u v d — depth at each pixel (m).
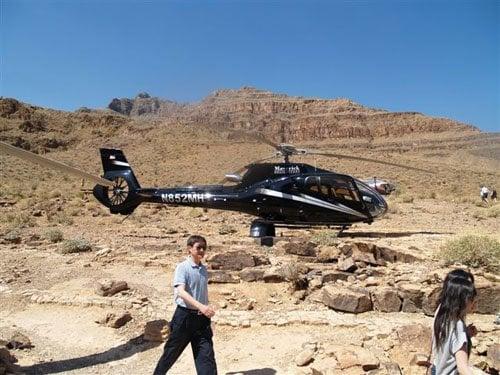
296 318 8.62
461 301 4.11
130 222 25.22
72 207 31.52
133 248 16.03
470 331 4.54
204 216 28.20
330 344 7.36
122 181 20.12
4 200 36.09
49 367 7.19
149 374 6.98
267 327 8.45
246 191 16.95
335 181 16.50
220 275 10.69
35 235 18.53
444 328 4.13
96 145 141.75
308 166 16.91
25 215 25.80
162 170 102.06
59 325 8.91
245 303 9.46
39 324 8.97
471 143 199.25
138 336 8.29
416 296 8.90
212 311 5.78
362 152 138.12
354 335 7.94
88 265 13.11
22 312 9.63
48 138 143.12
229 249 14.61
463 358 4.02
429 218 25.47
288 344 7.75
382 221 24.16
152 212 30.17
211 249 14.78
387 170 82.06
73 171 7.04
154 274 12.27
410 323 8.13
